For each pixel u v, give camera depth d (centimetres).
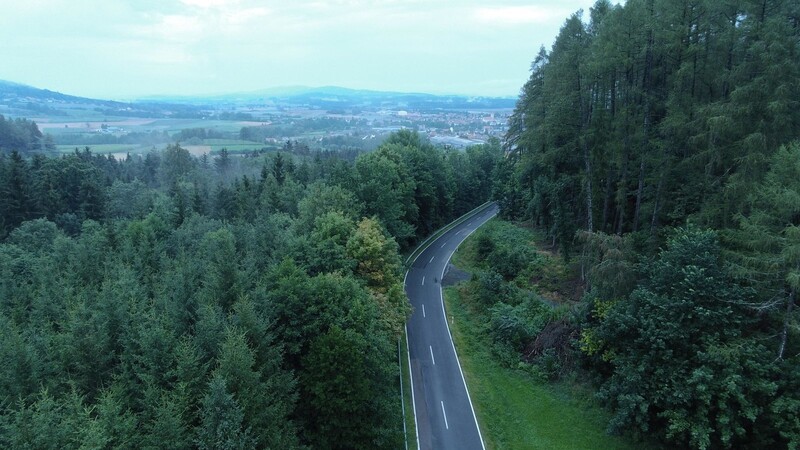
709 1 3234
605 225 4494
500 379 3731
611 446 2989
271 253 3953
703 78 3534
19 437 1625
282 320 2888
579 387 3431
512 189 7012
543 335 3894
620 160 3866
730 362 2495
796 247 2255
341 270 3716
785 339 2523
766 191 2534
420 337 4428
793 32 3011
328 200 4909
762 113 2945
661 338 2727
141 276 3841
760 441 2572
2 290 3494
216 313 2545
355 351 2752
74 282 3659
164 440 1858
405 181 6488
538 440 3130
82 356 2214
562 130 4294
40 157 7975
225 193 7181
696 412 2622
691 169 3503
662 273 2902
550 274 4800
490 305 4725
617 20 3616
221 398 1958
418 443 3141
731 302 2620
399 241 6150
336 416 2709
